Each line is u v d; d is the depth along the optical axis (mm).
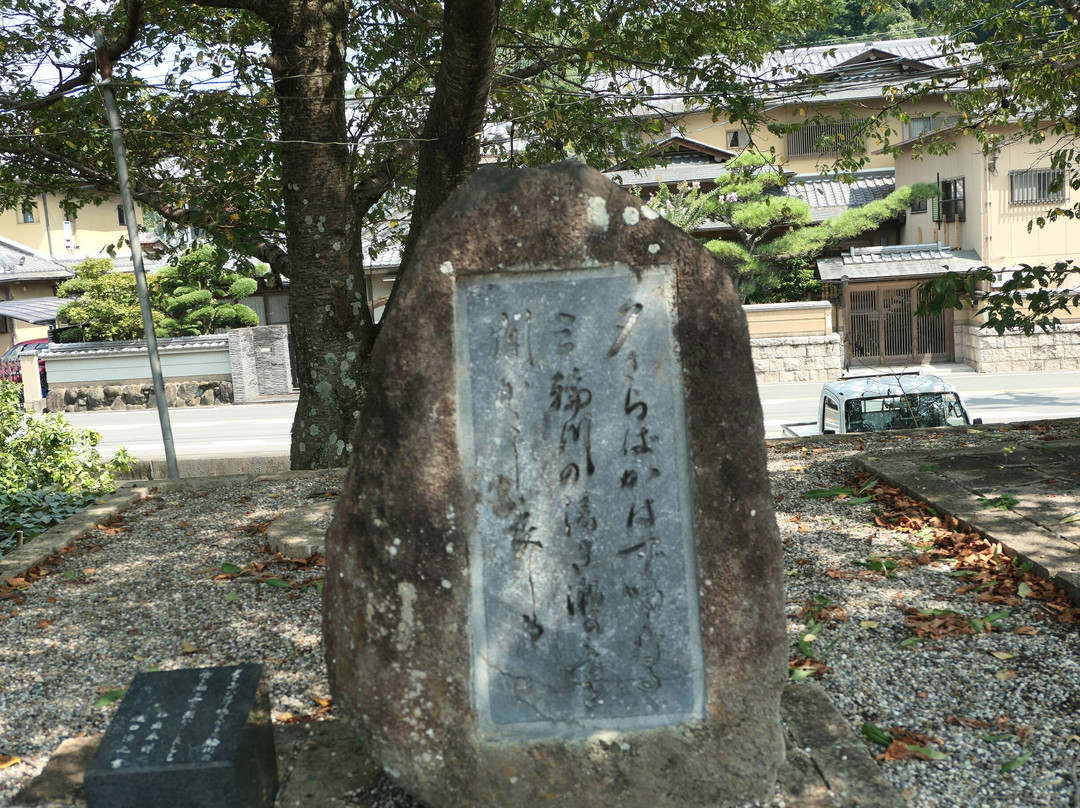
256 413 20844
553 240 2975
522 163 10148
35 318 24484
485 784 2896
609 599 2996
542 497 2984
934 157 24000
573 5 9289
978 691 3656
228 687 3035
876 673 3842
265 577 5445
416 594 2920
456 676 2918
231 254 9312
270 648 4445
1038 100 9562
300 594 5152
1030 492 5797
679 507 3021
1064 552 4734
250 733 2881
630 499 3010
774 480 7078
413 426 2932
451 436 2945
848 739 3250
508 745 2916
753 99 9062
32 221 28688
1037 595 4453
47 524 7219
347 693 2959
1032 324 6852
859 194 25438
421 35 8742
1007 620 4254
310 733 3475
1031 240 21688
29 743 3672
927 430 8438
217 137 8734
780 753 2959
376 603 2926
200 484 7992
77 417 21859
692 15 8656
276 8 7195
